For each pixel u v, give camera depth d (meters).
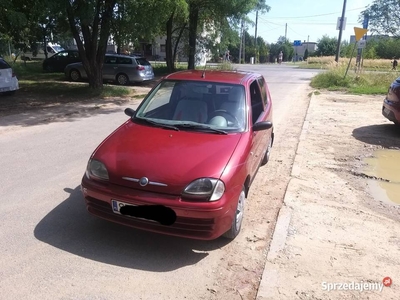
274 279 3.29
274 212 4.67
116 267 3.39
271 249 3.77
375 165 6.90
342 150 7.78
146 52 48.19
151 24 13.77
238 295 3.11
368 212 4.83
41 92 15.16
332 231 4.23
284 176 6.01
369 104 13.91
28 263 3.37
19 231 3.90
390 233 4.27
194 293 3.11
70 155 6.55
